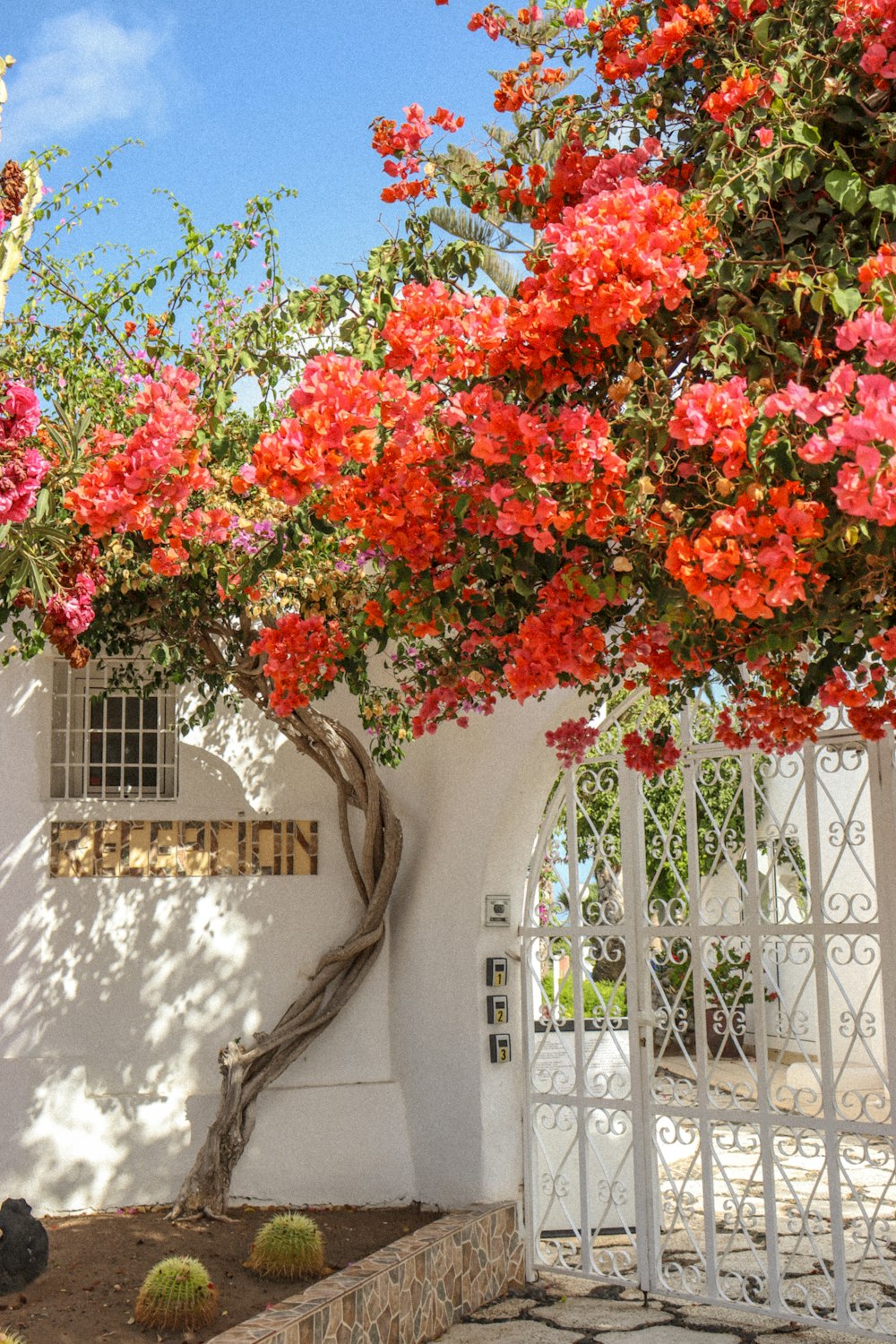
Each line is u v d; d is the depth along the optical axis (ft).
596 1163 22.39
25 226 11.62
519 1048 22.63
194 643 21.03
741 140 9.11
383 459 9.55
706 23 10.87
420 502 9.43
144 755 24.31
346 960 23.49
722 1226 22.68
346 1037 23.63
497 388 9.32
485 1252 19.42
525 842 22.95
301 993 23.75
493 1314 18.70
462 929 22.56
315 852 24.49
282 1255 17.85
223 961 23.53
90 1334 15.69
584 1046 22.99
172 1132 22.41
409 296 9.30
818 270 8.41
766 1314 17.80
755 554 7.72
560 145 12.44
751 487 7.61
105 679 24.22
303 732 22.59
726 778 21.43
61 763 23.89
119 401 17.74
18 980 22.40
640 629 11.40
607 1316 18.47
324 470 8.75
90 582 12.69
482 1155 21.70
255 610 18.30
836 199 8.30
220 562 16.74
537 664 9.88
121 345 16.97
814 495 8.05
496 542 10.12
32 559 11.37
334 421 8.64
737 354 8.43
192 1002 23.22
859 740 18.11
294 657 13.79
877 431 6.33
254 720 24.57
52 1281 17.62
